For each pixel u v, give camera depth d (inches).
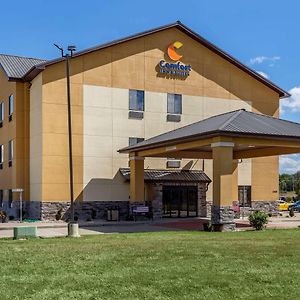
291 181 5270.7
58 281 375.2
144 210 1190.9
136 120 1268.5
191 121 1338.6
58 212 1166.3
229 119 965.8
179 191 1290.6
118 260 474.3
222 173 871.1
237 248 564.4
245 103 1419.8
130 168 1221.7
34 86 1236.5
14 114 1299.2
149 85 1290.6
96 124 1219.9
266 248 563.5
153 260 472.1
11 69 1353.3
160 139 1067.9
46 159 1163.9
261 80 1435.8
